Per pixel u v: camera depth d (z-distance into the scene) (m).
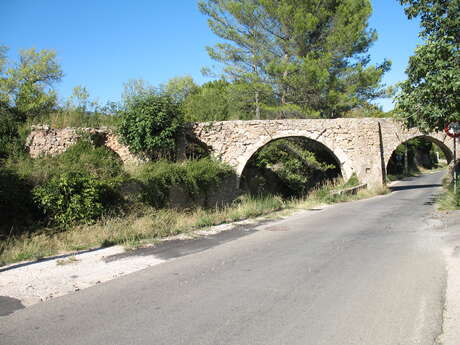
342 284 4.80
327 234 8.30
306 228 9.21
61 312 4.07
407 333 3.40
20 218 9.84
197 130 20.08
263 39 26.09
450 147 24.14
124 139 17.12
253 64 26.20
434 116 11.09
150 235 8.59
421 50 10.99
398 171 42.97
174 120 17.33
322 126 21.83
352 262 5.84
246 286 4.81
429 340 3.26
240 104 26.89
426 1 11.26
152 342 3.33
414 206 13.32
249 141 20.58
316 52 25.03
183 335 3.45
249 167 22.89
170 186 13.15
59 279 5.31
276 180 24.00
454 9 10.81
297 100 25.75
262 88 24.66
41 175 10.46
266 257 6.32
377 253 6.39
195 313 3.96
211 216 10.90
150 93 17.55
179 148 18.05
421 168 54.88
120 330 3.59
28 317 3.94
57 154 15.28
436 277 4.95
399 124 23.72
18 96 23.09
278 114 26.19
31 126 16.02
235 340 3.33
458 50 10.76
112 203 11.22
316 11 24.66
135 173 12.52
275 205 13.76
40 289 4.88
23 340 3.42
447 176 25.58
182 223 9.80
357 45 26.25
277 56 26.06
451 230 8.08
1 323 3.80
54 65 29.20
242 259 6.23
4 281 5.27
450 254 6.07
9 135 16.02
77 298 4.50
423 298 4.23
